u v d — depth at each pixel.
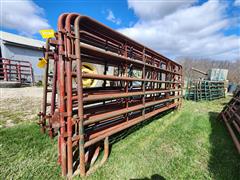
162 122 3.51
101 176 1.56
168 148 2.23
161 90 3.64
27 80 10.84
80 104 1.47
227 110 3.68
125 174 1.61
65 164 1.49
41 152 1.88
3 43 9.89
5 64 8.94
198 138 2.64
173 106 4.61
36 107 3.96
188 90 8.33
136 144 2.30
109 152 2.03
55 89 1.79
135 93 2.47
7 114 3.31
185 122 3.57
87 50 1.60
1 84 8.02
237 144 2.17
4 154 1.79
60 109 1.44
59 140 1.62
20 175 1.49
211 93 8.25
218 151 2.19
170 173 1.67
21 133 2.30
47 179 1.47
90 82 4.33
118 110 2.23
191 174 1.66
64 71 1.44
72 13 1.41
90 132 1.84
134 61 2.36
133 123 2.49
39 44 12.68
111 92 2.25
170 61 4.12
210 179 1.60
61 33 1.38
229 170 1.75
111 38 2.04
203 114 4.65
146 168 1.73
